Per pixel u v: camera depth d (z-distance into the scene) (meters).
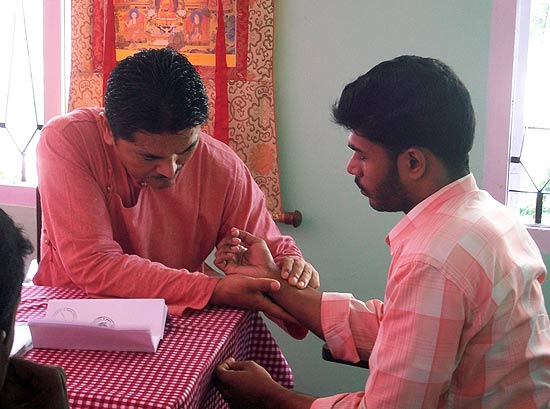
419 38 2.37
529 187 2.45
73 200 1.53
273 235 1.79
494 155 2.38
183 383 1.19
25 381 0.85
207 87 2.50
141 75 1.38
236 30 2.46
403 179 1.21
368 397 1.17
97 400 1.13
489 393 1.20
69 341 1.30
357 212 2.52
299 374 2.67
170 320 1.44
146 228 1.66
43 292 1.57
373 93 1.18
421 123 1.16
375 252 2.53
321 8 2.42
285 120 2.52
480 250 1.14
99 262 1.51
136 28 2.52
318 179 2.53
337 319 1.51
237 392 1.34
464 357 1.19
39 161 1.60
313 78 2.47
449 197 1.21
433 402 1.15
